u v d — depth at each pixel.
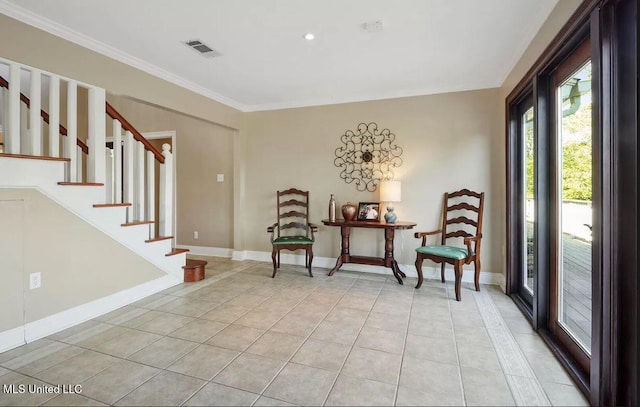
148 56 3.07
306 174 4.57
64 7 2.27
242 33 2.63
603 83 1.53
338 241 4.45
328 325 2.61
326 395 1.72
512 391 1.75
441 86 3.88
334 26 2.52
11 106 2.32
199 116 4.00
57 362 2.04
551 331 2.38
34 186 2.38
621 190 1.49
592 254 1.62
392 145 4.14
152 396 1.70
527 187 3.16
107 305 2.89
